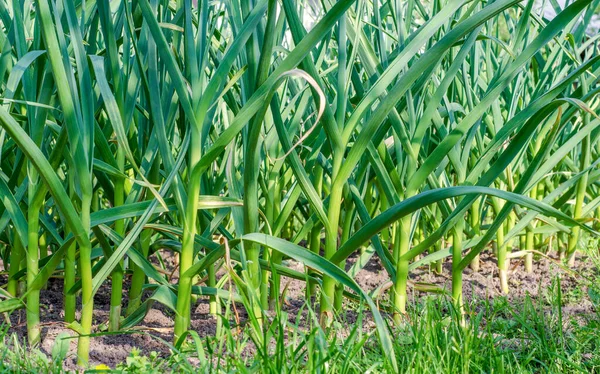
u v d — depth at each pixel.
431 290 1.95
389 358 1.62
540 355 1.77
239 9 1.83
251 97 1.68
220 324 1.82
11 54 1.90
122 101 1.78
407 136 1.86
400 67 1.77
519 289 2.24
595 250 2.47
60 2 1.77
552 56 2.11
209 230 1.90
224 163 1.96
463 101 2.13
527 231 2.29
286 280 2.26
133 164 1.68
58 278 2.21
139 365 1.68
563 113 2.14
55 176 1.66
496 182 2.25
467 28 1.67
